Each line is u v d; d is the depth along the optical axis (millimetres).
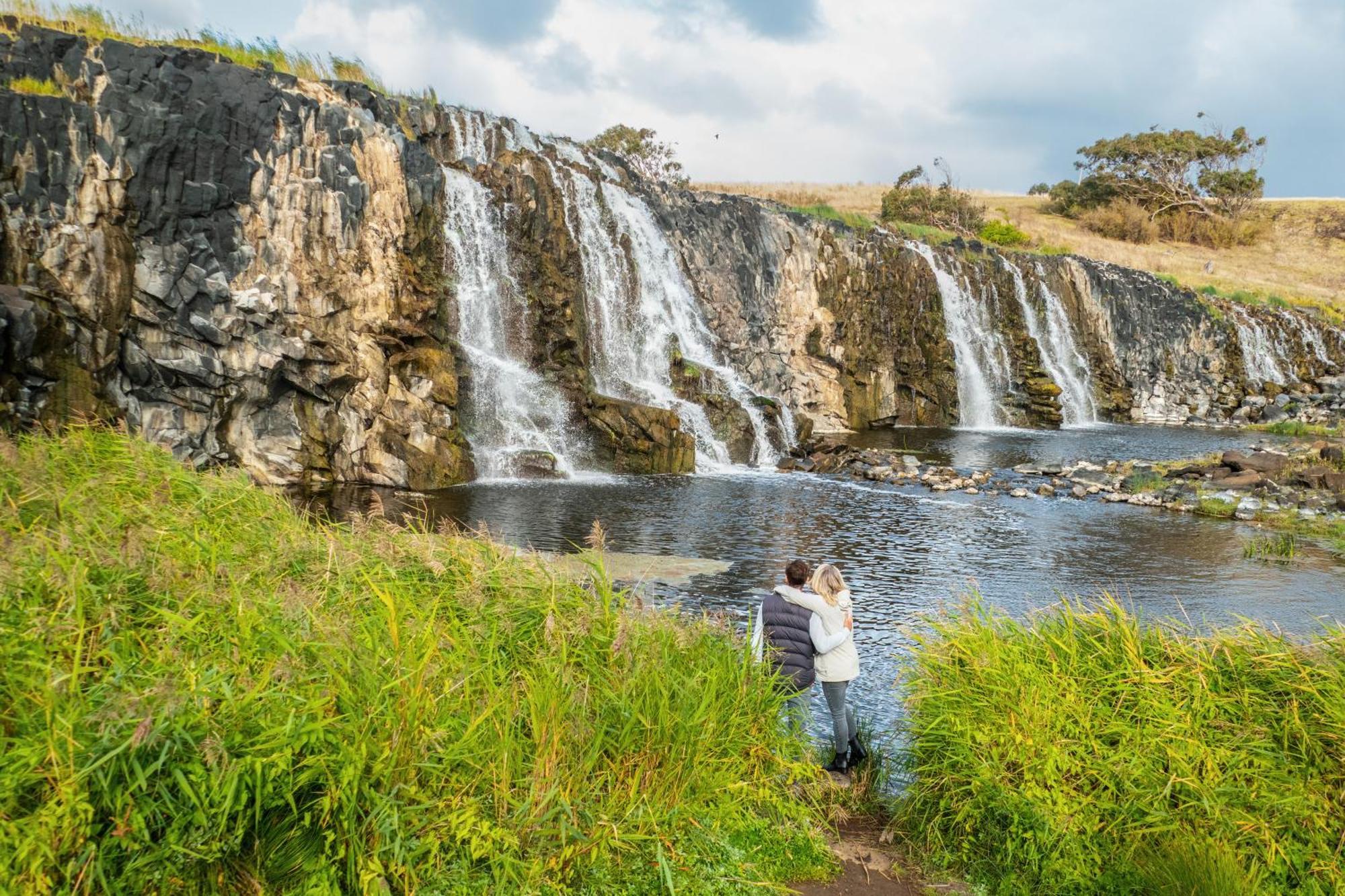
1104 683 6098
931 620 7684
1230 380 50281
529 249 27203
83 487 7316
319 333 21000
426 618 5859
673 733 5477
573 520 17891
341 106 22812
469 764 4684
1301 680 5848
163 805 3781
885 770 6848
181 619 4898
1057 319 46812
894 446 32781
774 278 36938
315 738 4148
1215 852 4887
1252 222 82938
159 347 18781
